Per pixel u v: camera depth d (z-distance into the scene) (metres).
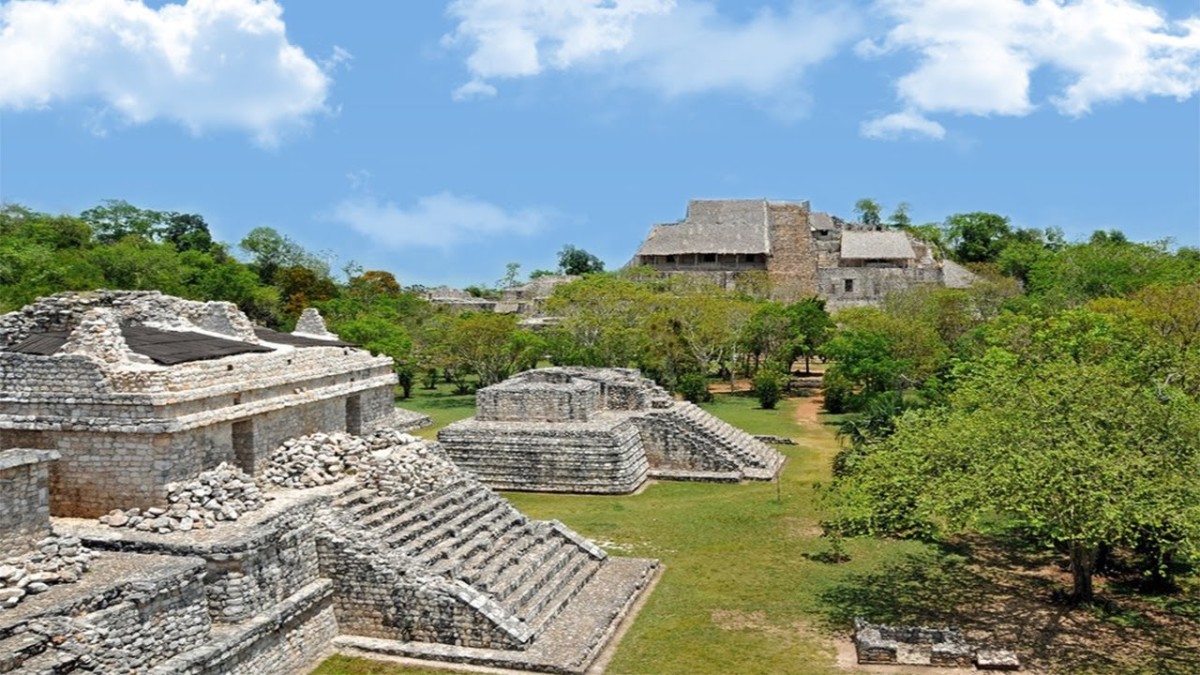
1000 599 25.12
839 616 24.11
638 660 21.48
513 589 23.67
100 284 70.69
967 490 21.75
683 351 69.00
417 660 21.39
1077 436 22.44
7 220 91.19
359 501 24.41
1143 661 20.97
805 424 55.88
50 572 17.78
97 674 16.19
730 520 33.78
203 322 28.77
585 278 98.31
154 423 20.67
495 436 39.88
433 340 73.12
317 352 28.22
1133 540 21.48
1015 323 50.69
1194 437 22.83
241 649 18.98
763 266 111.69
